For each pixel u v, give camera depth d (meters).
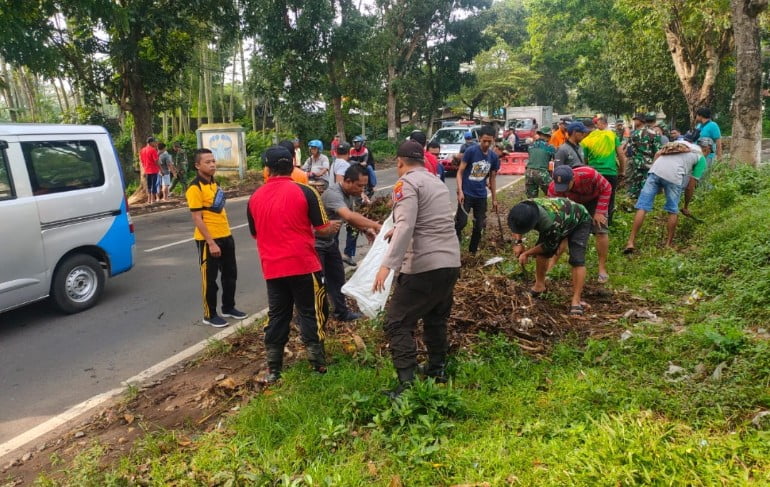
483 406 3.47
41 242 5.71
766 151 24.30
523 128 33.28
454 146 19.23
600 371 3.79
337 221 5.08
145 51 15.69
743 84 10.12
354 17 22.11
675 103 27.05
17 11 11.37
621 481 2.54
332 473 2.96
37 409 4.14
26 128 5.69
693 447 2.71
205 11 15.41
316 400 3.71
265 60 21.66
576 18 25.23
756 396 3.15
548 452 2.90
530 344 4.38
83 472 3.17
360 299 4.52
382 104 32.25
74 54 14.97
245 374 4.45
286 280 4.07
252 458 3.21
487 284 5.27
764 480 2.47
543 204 4.78
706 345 3.91
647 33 20.28
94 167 6.32
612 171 7.99
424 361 4.25
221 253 5.63
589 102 37.25
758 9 9.73
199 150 5.39
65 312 6.09
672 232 7.09
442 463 2.93
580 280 4.99
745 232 6.20
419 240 3.60
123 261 6.69
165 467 3.21
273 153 4.13
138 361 4.93
